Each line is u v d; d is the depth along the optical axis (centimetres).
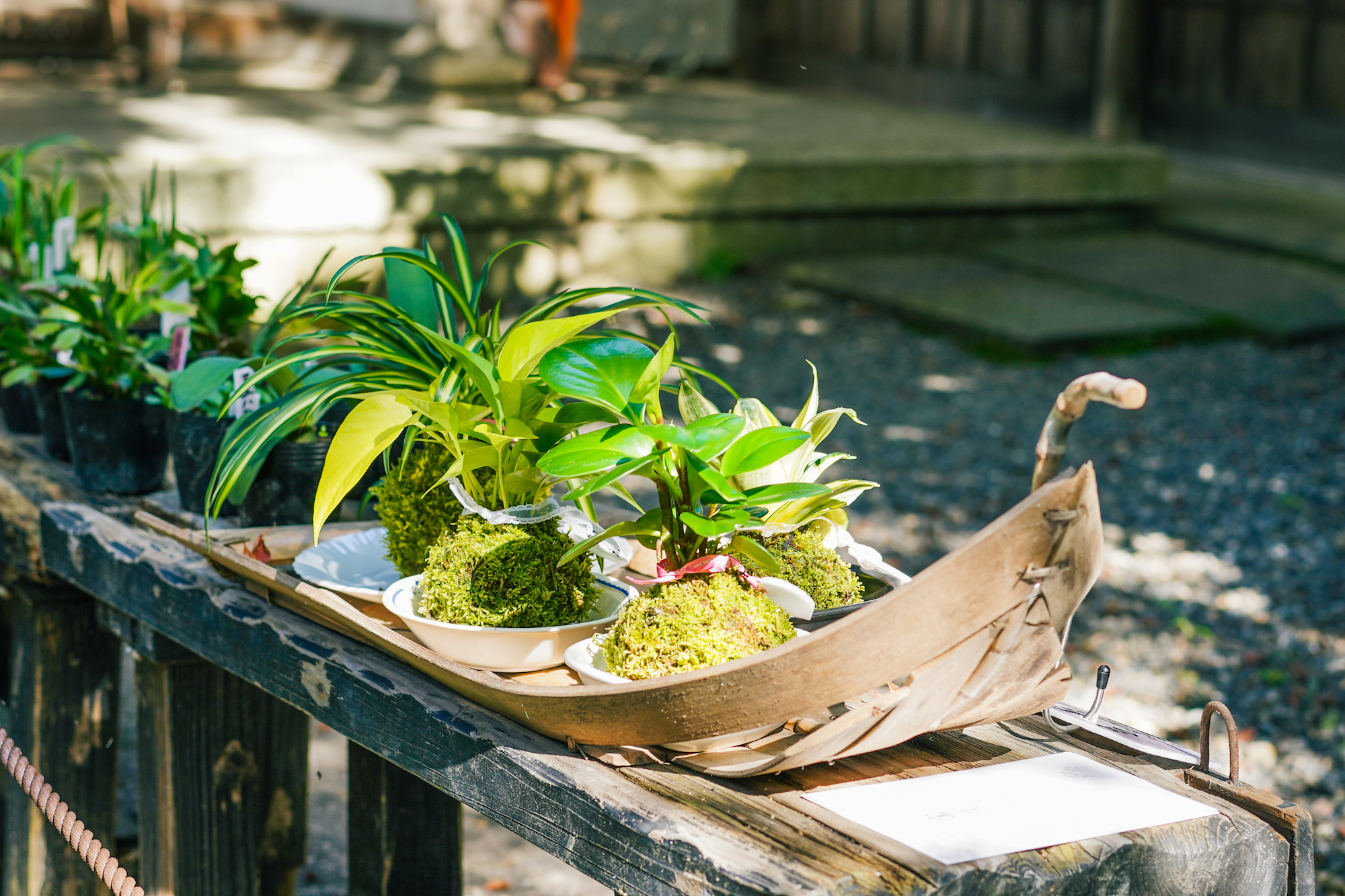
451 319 177
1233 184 921
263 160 634
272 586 174
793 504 159
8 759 156
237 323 238
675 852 123
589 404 152
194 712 214
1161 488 510
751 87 1170
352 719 162
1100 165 827
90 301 232
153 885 220
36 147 299
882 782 137
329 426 200
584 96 1016
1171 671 379
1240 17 939
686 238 747
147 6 945
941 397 595
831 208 773
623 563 176
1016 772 140
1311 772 334
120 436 228
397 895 237
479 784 145
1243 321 675
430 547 161
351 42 1059
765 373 616
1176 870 127
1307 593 427
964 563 122
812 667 125
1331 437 557
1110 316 677
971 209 816
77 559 213
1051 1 1003
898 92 1112
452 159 680
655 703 130
